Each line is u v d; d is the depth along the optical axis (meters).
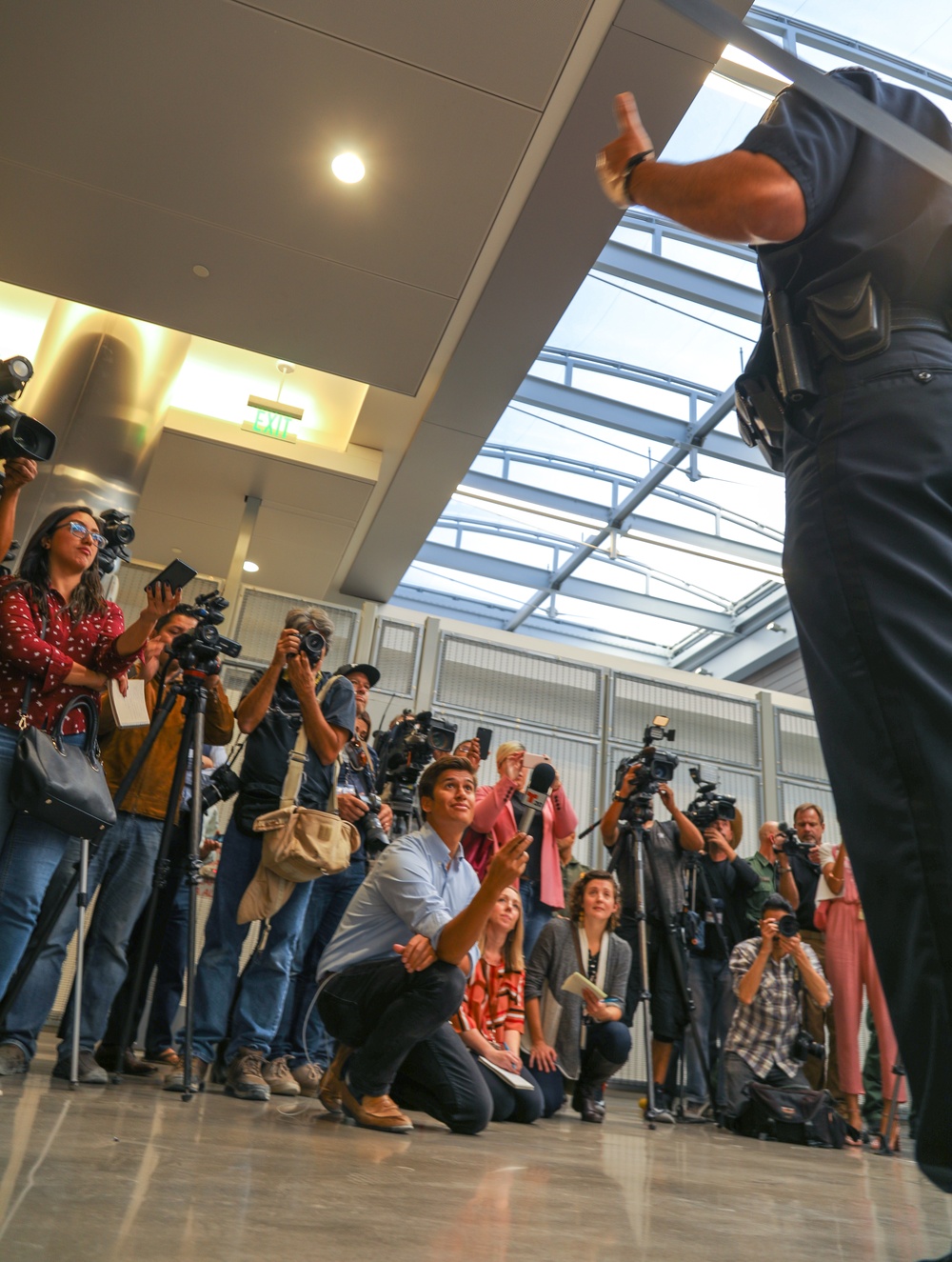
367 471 6.97
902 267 0.98
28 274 5.34
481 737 4.64
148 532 7.78
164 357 5.95
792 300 1.02
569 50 4.04
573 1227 1.19
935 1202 2.06
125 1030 2.71
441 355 6.09
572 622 12.22
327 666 7.66
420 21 3.95
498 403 6.27
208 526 7.63
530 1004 3.95
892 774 0.81
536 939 4.43
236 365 6.89
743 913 5.46
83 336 5.79
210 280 5.32
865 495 0.90
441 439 6.64
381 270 5.18
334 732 3.21
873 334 0.95
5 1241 0.79
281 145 4.51
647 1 3.93
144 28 4.01
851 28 5.86
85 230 5.04
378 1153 1.77
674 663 12.70
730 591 11.23
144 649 2.64
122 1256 0.78
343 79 4.20
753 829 8.43
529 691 8.16
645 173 1.03
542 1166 1.93
